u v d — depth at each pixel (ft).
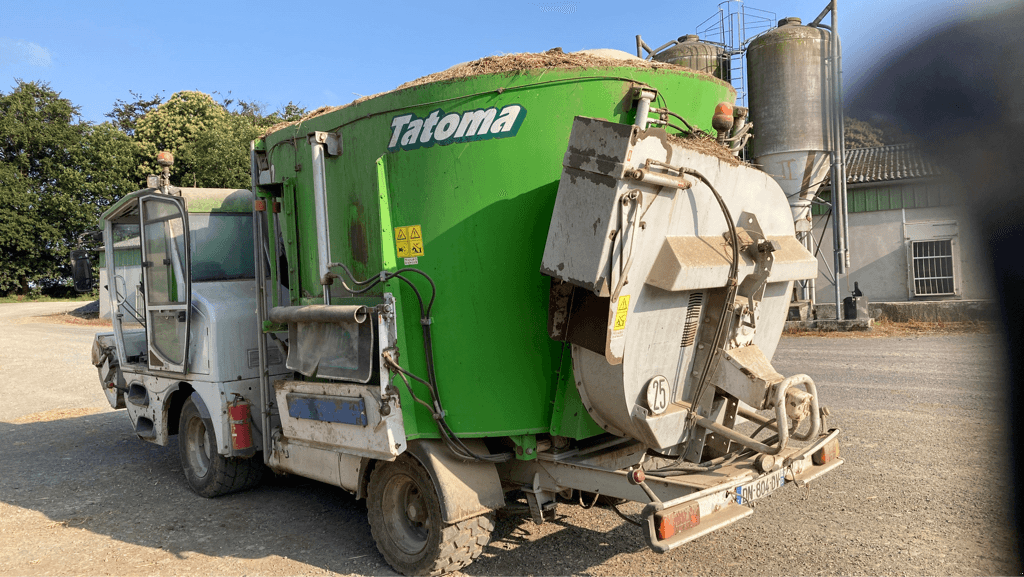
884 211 60.80
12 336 67.77
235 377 18.06
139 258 21.98
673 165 11.05
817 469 12.75
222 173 97.09
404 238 13.24
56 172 128.67
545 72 12.52
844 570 12.47
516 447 13.26
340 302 14.49
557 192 11.89
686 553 13.60
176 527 16.38
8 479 20.90
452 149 12.82
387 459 12.59
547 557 13.73
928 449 19.40
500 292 12.76
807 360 37.14
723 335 12.27
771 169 50.90
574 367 12.06
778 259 12.75
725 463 12.38
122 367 22.74
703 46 50.42
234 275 20.33
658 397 11.81
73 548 15.10
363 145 13.91
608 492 12.17
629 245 10.71
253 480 18.90
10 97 127.34
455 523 12.51
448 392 12.99
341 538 15.44
